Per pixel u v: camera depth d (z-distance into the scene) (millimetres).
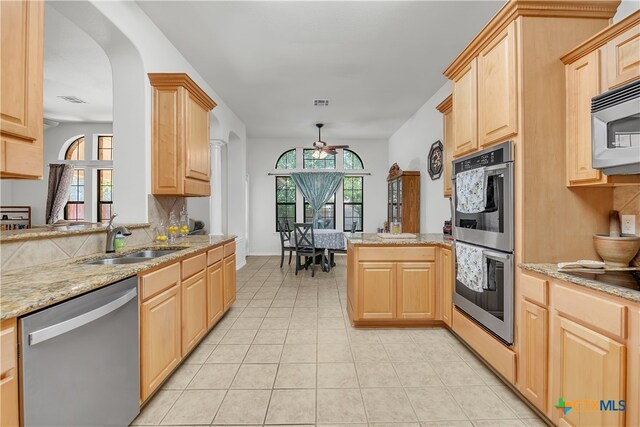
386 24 2875
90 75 4168
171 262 1997
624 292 1227
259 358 2383
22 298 1086
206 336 2793
